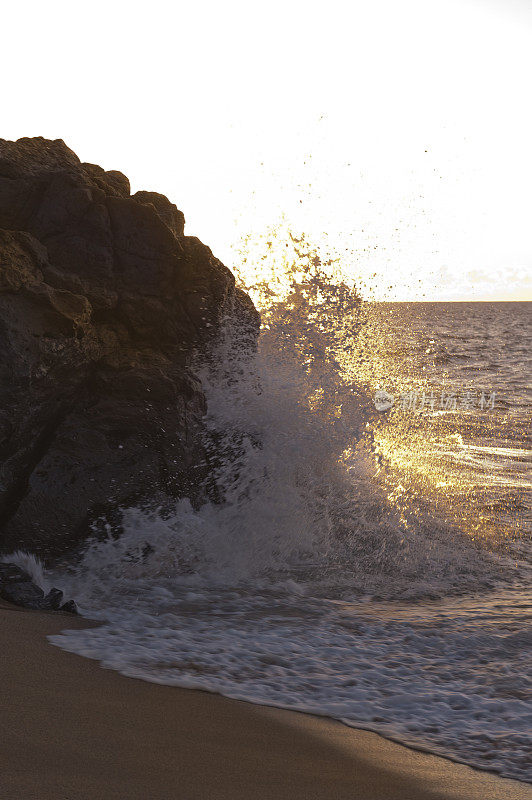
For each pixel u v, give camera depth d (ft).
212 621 16.16
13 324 18.78
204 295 23.25
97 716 9.90
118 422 21.16
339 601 18.48
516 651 14.71
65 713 9.85
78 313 19.99
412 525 24.76
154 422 21.52
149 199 24.95
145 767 8.50
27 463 19.86
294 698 11.74
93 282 22.00
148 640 14.20
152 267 22.72
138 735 9.43
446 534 24.48
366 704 11.76
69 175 22.18
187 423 22.26
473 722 11.24
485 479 32.53
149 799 7.72
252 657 13.73
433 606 18.21
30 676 11.21
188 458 22.06
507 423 49.83
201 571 20.52
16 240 20.58
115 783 7.97
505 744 10.46
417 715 11.44
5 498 19.17
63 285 21.01
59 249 21.93
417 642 15.21
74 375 20.59
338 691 12.25
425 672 13.43
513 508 28.04
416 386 60.03
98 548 19.90
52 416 20.36
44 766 8.15
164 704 10.76
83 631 14.42
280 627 15.93
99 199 22.31
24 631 13.73
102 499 20.27
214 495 23.06
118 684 11.40
